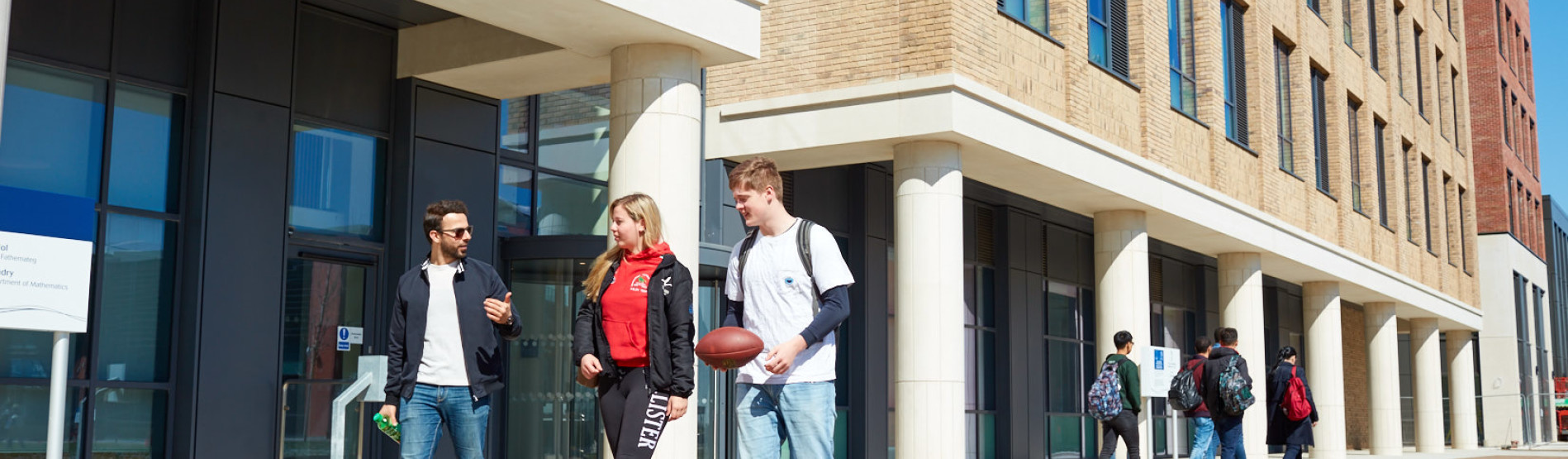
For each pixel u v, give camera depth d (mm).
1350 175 29375
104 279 11445
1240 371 15430
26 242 7004
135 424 11602
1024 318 23266
